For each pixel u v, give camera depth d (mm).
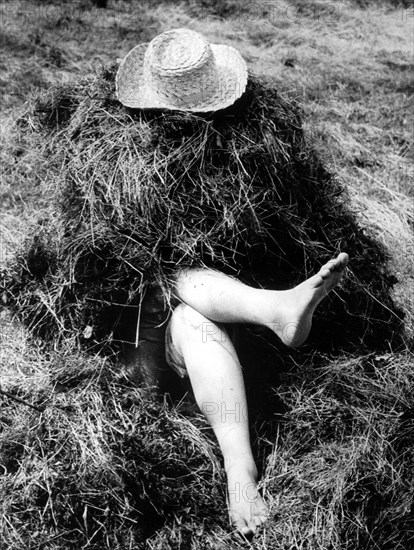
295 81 3215
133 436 1726
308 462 1721
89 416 1772
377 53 3553
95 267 1917
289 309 1664
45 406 1802
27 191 2584
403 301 2223
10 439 1758
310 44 3590
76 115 2059
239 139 1909
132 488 1659
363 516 1622
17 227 2443
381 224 2510
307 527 1617
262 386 1870
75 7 3791
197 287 1799
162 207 1883
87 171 1941
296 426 1776
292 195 1958
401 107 3127
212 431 1847
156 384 1909
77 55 3373
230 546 1615
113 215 1902
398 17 3928
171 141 1905
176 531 1628
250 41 3592
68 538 1629
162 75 1911
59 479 1669
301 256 1958
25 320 2035
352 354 1881
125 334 1943
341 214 2066
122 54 3383
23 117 2625
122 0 3891
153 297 1883
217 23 3752
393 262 2352
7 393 1780
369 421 1734
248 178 1900
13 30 3508
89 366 1873
